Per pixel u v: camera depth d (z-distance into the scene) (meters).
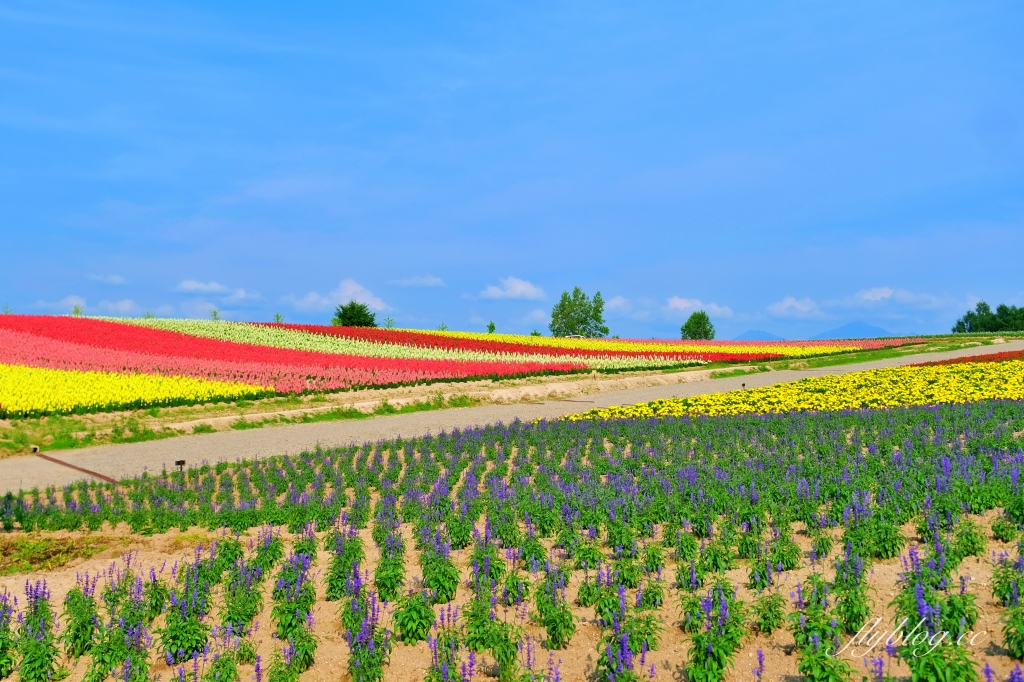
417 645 9.01
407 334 60.41
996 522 11.19
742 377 47.09
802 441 19.69
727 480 14.88
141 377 34.28
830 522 12.31
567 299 116.50
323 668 8.55
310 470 19.16
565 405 35.69
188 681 8.12
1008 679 6.80
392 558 10.87
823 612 8.39
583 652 8.60
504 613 9.82
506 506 14.27
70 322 50.69
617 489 14.73
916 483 13.48
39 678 8.34
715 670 7.57
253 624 9.77
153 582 10.23
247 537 13.78
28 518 14.89
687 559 10.80
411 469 19.16
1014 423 20.28
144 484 18.52
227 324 58.94
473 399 36.47
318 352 48.03
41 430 25.61
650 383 43.94
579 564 11.14
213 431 28.08
